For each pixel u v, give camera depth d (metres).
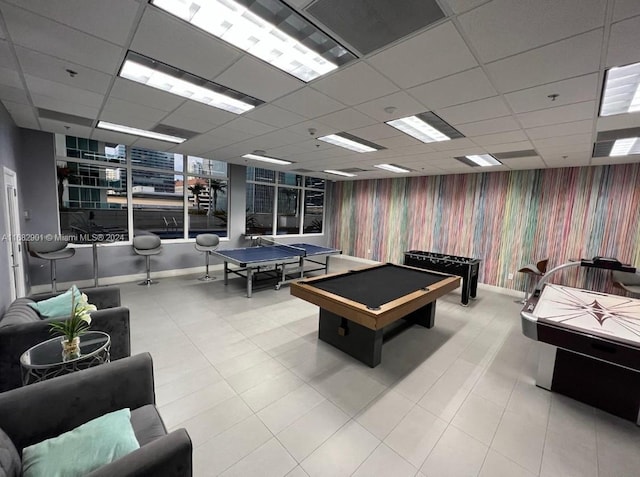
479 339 3.65
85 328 2.30
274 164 6.86
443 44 1.80
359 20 1.62
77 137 5.04
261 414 2.18
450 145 4.14
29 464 1.17
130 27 1.75
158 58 2.11
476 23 1.58
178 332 3.54
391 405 2.34
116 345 2.60
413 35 1.73
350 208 9.19
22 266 4.01
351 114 3.11
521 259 5.82
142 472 1.09
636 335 2.22
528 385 2.69
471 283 5.44
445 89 2.41
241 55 2.05
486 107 2.71
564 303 3.03
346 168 6.82
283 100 2.82
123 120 3.65
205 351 3.10
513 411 2.32
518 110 2.73
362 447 1.90
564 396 2.53
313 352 3.15
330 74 2.26
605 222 4.97
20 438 1.33
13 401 1.33
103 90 2.71
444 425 2.14
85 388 1.50
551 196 5.47
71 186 5.10
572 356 2.49
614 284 4.70
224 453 1.82
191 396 2.36
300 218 9.20
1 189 3.02
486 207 6.26
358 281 3.70
